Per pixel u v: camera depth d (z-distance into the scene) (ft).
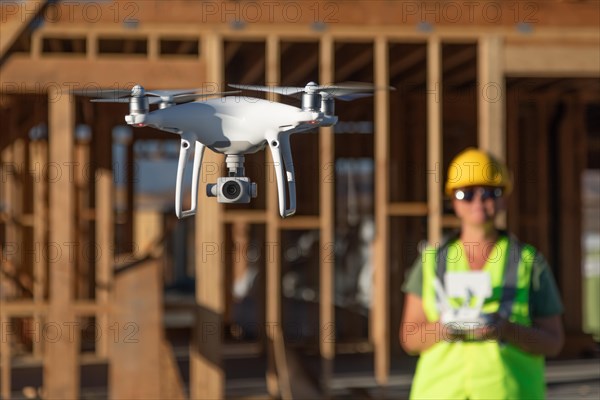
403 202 35.55
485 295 11.89
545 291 12.40
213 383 22.84
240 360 35.37
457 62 28.27
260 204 33.30
